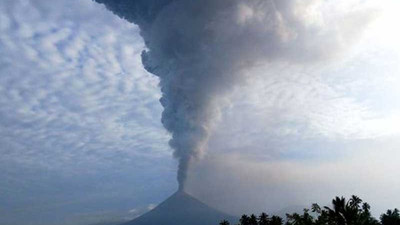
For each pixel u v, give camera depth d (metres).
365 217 48.00
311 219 60.75
